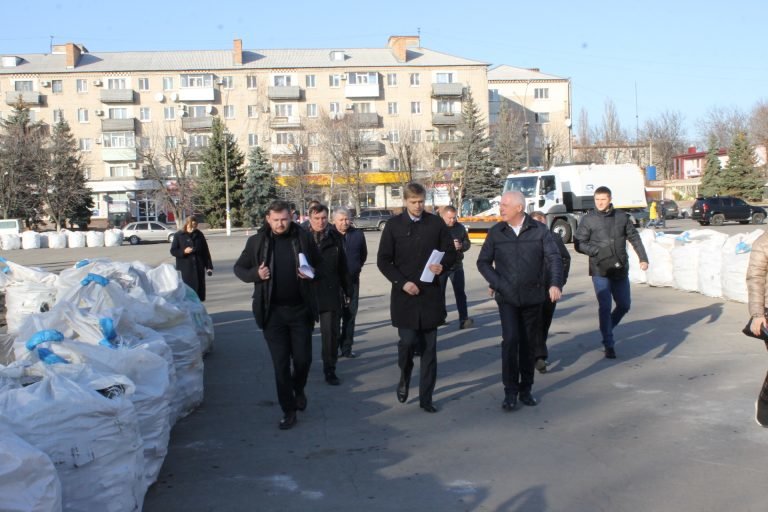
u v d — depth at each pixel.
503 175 64.06
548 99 87.44
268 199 66.44
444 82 76.06
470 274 19.62
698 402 6.61
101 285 6.50
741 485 4.70
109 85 73.44
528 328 6.70
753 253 5.29
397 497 4.70
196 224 11.99
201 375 6.99
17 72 72.81
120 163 74.19
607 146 82.19
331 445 5.79
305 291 6.27
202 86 73.56
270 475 5.15
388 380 7.99
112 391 4.26
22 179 54.56
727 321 10.65
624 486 4.75
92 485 3.89
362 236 9.40
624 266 8.52
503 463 5.26
